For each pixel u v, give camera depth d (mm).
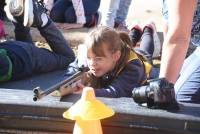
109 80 3941
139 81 3932
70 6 8102
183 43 3184
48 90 2658
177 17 3160
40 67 5223
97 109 2330
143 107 2529
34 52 5133
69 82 2908
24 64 4941
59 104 2537
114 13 7590
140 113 2430
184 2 3121
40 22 5707
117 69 3896
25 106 2535
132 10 9266
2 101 2553
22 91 2779
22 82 4941
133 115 2430
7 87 4762
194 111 2482
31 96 2660
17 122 2559
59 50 5707
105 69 3844
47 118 2523
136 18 8805
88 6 8062
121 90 3824
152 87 2500
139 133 2443
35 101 2566
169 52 3203
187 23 3156
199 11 3615
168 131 2402
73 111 2354
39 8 5746
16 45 5000
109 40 3777
